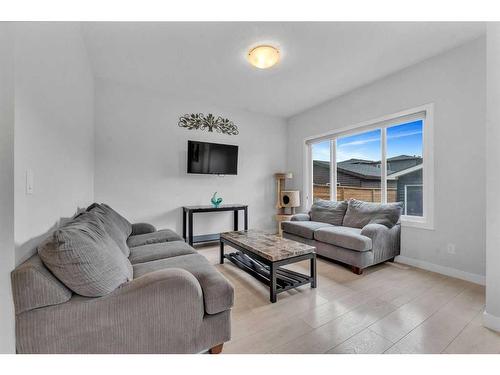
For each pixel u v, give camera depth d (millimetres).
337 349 1407
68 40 1835
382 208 3035
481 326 1623
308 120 4492
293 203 4344
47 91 1395
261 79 3250
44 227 1350
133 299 1133
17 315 971
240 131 4473
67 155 1830
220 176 4262
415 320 1704
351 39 2334
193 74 3115
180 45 2451
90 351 1063
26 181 1109
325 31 2211
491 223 1594
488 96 1601
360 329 1601
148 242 2381
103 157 3303
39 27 1277
